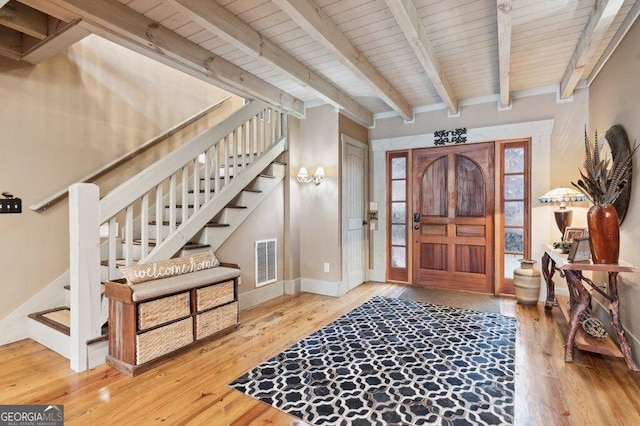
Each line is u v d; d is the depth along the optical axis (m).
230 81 3.30
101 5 2.20
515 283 3.80
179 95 4.14
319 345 2.70
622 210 2.63
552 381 2.14
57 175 2.99
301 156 4.52
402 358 2.46
